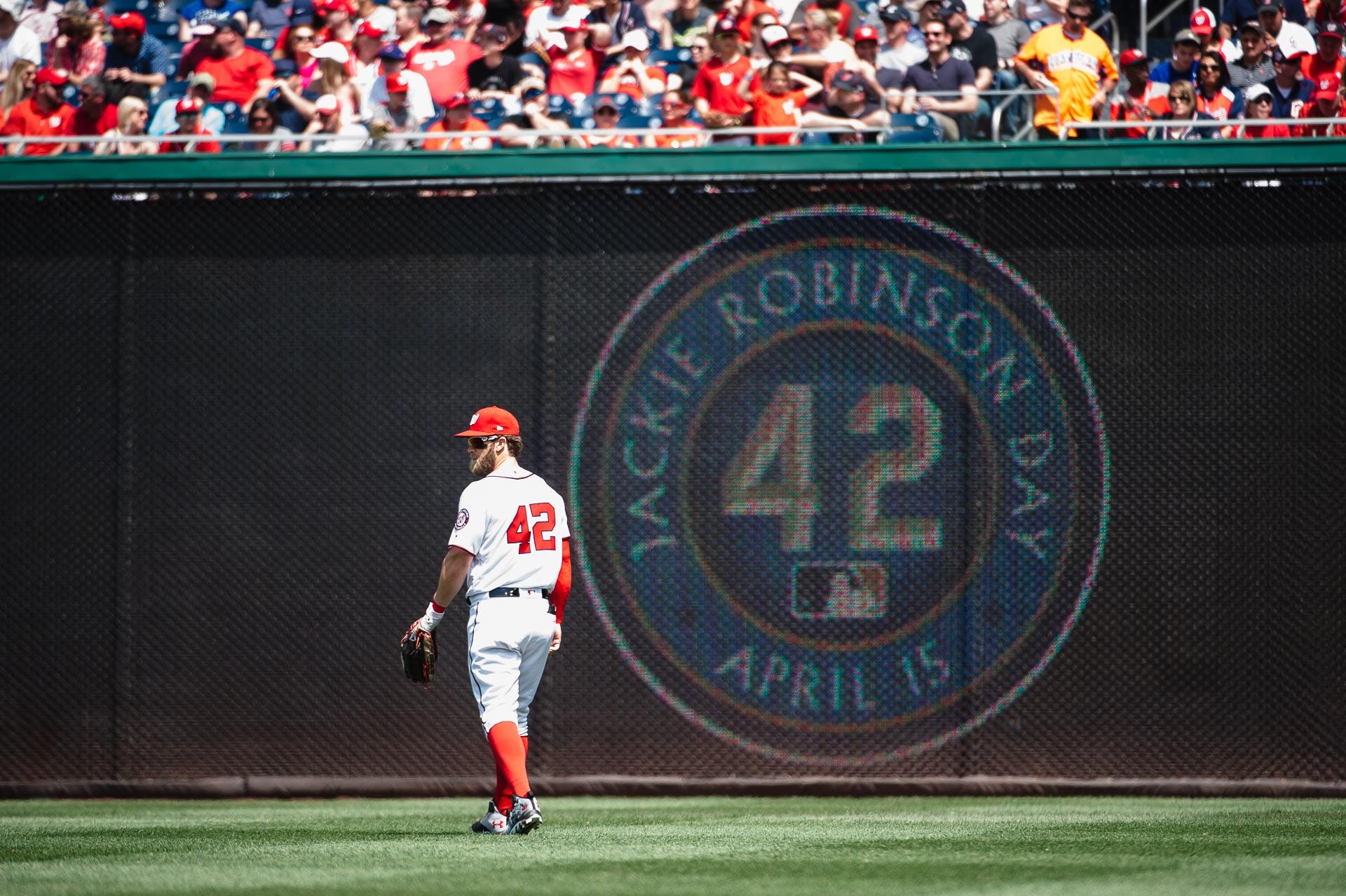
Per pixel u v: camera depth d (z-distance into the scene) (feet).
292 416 85.51
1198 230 83.41
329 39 123.54
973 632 83.05
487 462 61.11
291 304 85.76
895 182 84.69
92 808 79.71
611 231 85.25
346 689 84.69
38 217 86.43
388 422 85.20
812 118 113.29
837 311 84.43
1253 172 83.05
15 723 85.35
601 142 110.83
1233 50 115.24
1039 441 83.35
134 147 109.60
